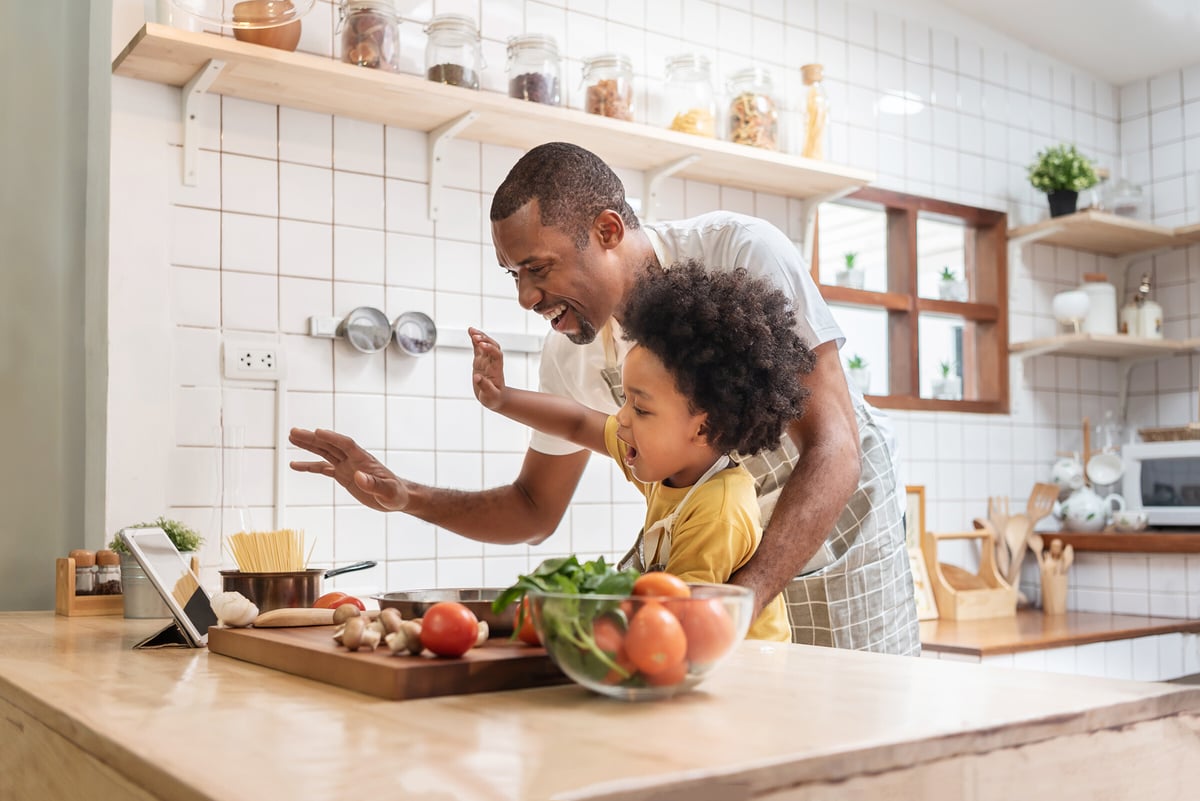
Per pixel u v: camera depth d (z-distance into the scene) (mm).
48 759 796
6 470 2195
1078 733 703
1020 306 3658
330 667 884
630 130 2502
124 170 2129
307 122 2346
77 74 2312
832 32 3230
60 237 2277
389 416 2406
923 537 3229
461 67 2340
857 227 3400
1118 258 3941
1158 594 3242
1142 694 763
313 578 1345
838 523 1727
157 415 2135
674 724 676
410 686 792
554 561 834
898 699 748
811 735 634
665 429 1026
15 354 2217
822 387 1320
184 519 2154
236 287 2238
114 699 814
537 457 1679
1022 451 3619
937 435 3410
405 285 2443
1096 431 3812
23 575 2195
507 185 1385
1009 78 3682
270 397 2270
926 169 3430
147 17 2139
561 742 629
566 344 1706
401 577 2393
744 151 2686
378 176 2428
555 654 763
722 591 797
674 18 2900
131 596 1725
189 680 918
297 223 2318
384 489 1347
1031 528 3439
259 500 2240
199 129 2213
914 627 1819
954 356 3666
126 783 632
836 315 3334
